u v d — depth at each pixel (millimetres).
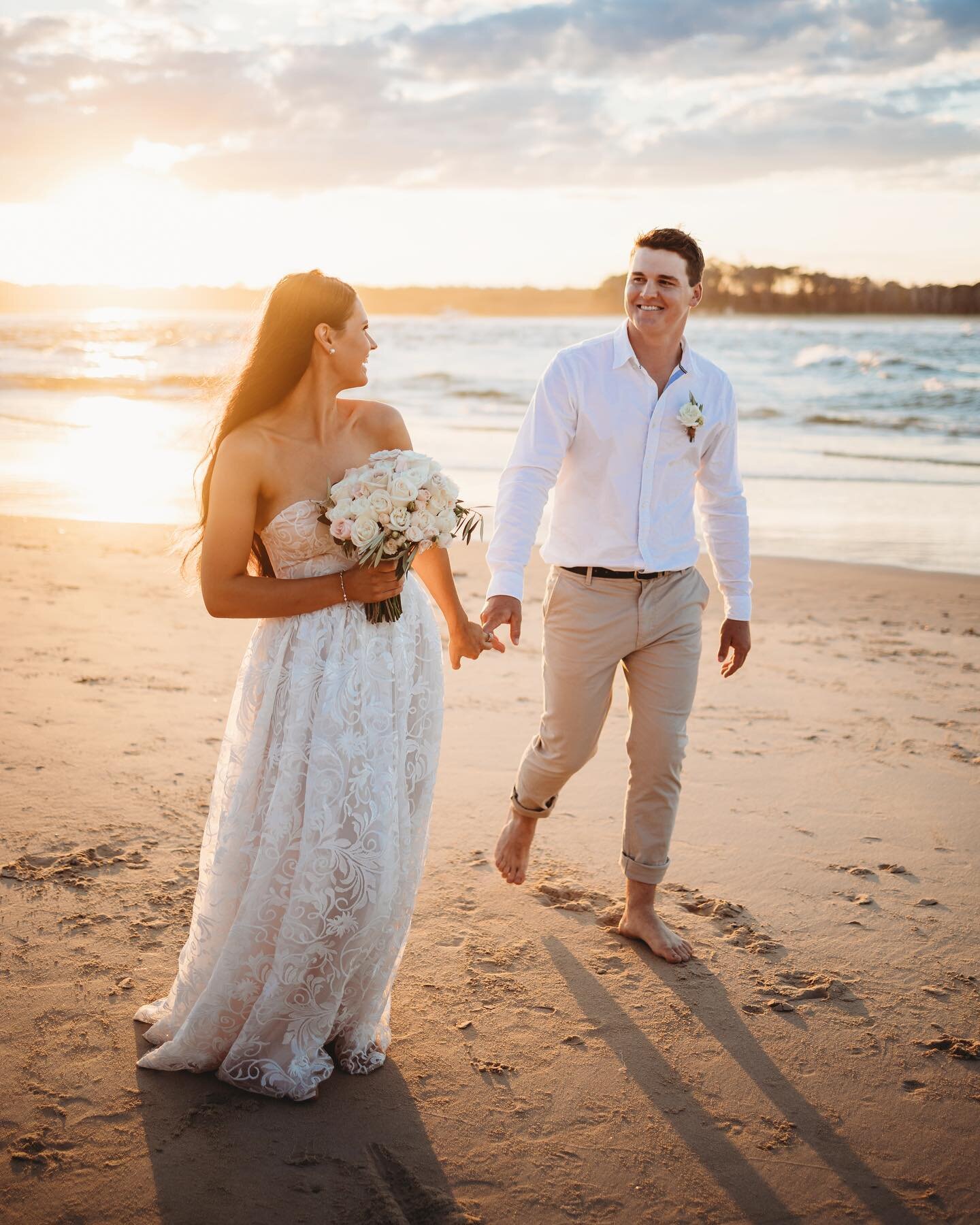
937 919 3508
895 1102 2596
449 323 106750
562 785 3402
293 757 2459
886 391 28234
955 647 7297
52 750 4625
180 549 2834
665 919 3488
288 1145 2357
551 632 3266
